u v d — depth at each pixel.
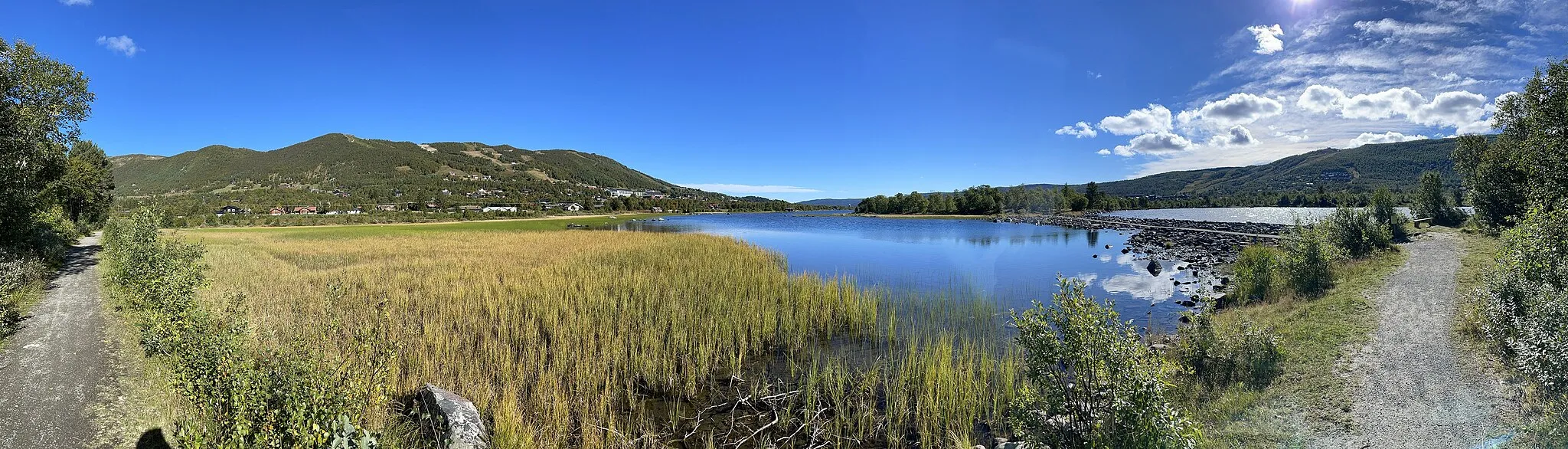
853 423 9.93
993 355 13.10
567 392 10.80
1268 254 19.23
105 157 59.94
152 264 14.31
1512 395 7.56
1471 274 16.44
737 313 16.47
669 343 13.69
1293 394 8.68
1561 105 15.20
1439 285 15.27
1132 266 32.19
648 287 19.94
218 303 14.36
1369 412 7.72
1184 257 35.06
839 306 18.36
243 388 5.87
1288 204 167.38
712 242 43.75
